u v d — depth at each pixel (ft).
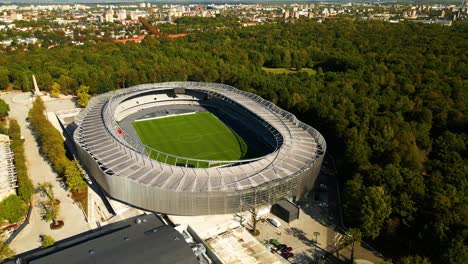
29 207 393.29
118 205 390.83
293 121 547.49
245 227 364.38
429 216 328.49
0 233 353.31
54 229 360.48
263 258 313.94
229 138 595.06
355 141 456.45
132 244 296.10
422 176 394.73
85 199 410.72
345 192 371.15
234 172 393.09
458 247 278.05
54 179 455.22
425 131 509.76
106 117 540.93
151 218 345.92
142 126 643.86
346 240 324.80
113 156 414.00
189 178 376.27
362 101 607.37
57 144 492.54
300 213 391.04
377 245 346.13
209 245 327.06
